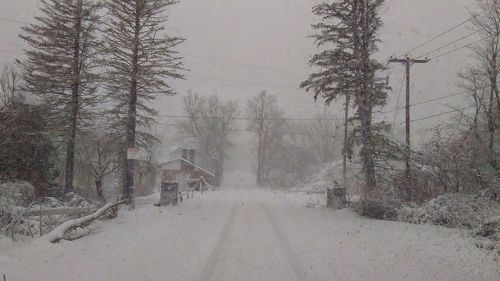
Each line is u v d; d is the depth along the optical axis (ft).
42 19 87.10
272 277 27.17
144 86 72.90
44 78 87.61
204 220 56.59
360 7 66.13
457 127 77.00
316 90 71.00
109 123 81.25
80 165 109.60
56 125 87.97
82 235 40.01
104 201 86.89
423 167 72.08
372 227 48.34
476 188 67.36
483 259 30.86
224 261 31.53
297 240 40.93
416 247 36.04
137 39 69.87
